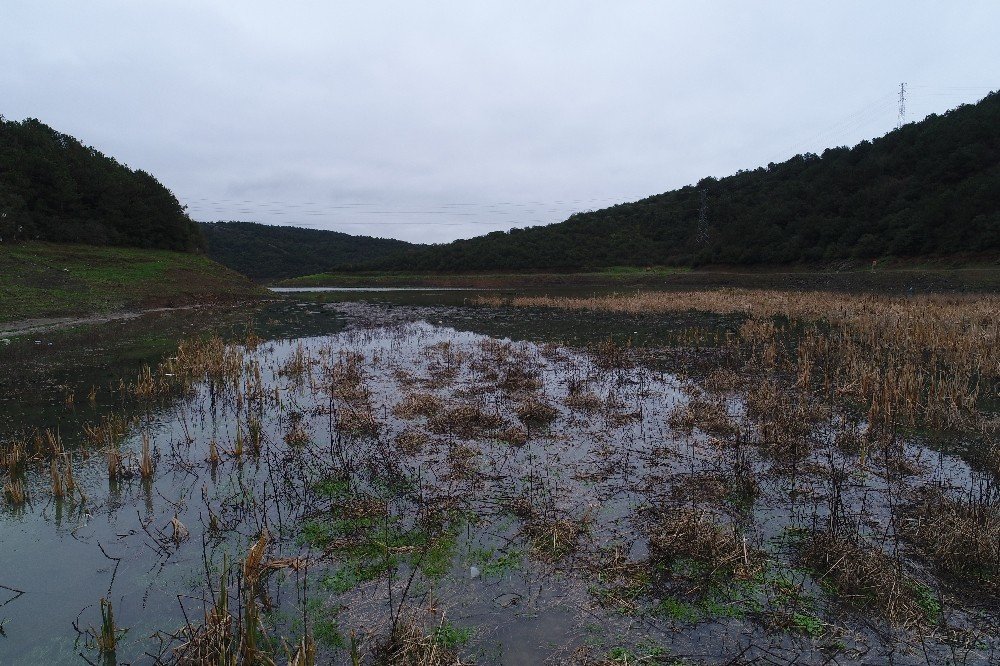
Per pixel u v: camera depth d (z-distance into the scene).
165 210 52.22
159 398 12.44
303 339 22.30
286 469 8.19
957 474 7.78
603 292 51.38
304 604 4.97
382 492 7.41
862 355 15.77
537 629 4.76
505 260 78.88
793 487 7.35
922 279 38.06
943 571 5.39
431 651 4.28
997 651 4.41
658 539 5.87
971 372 13.27
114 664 4.43
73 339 21.22
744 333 20.06
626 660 4.35
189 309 34.56
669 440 9.31
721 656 4.42
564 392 12.76
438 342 20.94
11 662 4.48
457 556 5.86
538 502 7.01
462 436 9.53
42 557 5.98
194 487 7.68
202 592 5.30
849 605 4.96
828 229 56.56
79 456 8.82
